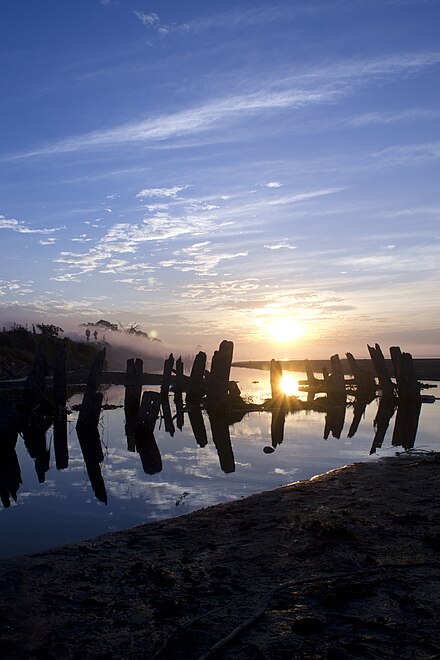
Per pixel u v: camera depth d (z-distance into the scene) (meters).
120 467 12.09
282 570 5.39
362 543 6.13
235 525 7.02
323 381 36.62
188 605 4.65
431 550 5.86
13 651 3.95
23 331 64.38
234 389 26.61
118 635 4.16
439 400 29.88
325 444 14.76
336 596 4.67
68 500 9.04
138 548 6.20
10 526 7.53
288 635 4.07
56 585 5.13
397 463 11.20
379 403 28.33
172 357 30.75
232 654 3.81
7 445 15.58
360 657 3.73
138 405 23.78
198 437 16.86
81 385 44.03
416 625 4.18
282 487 9.20
